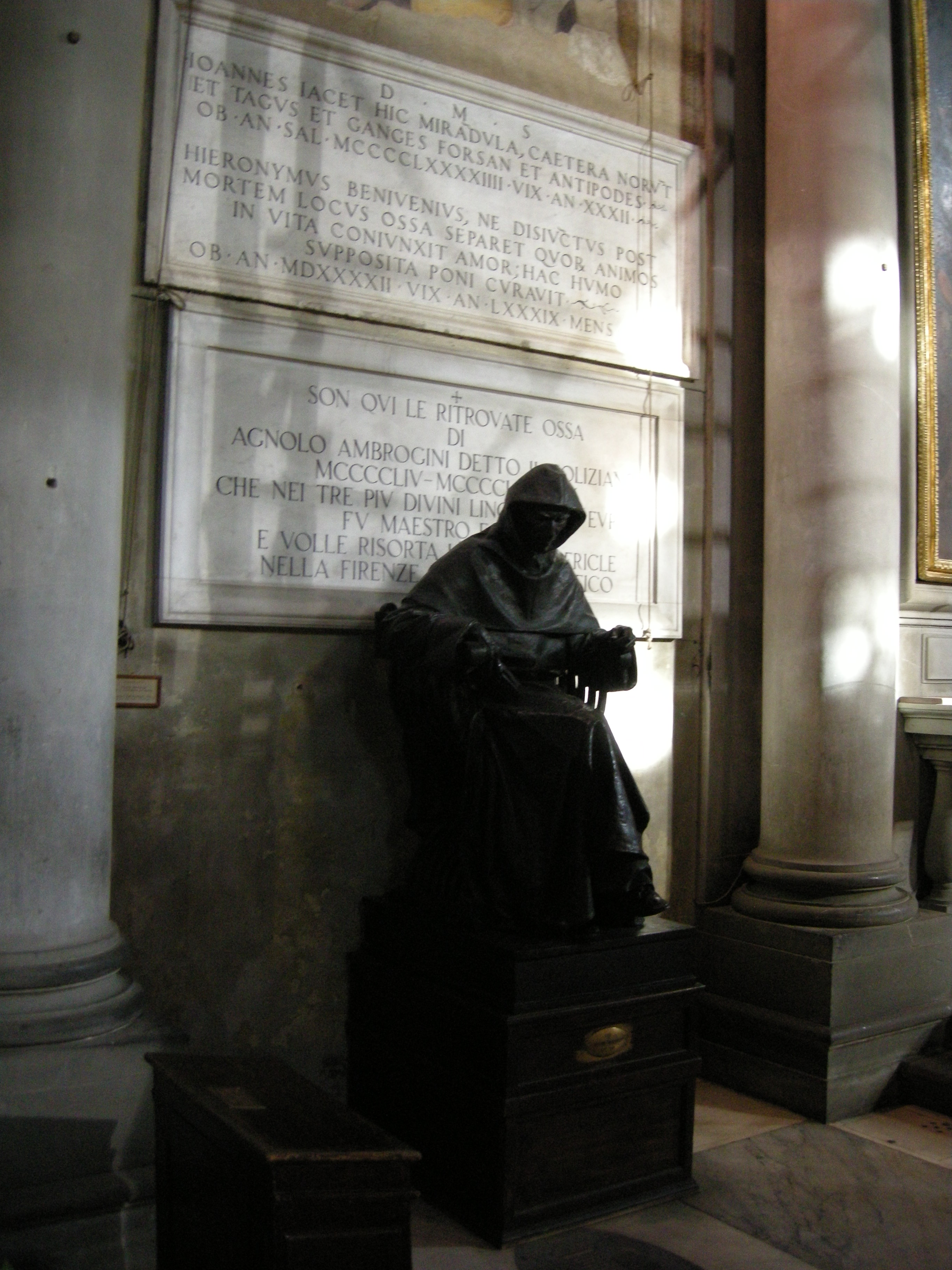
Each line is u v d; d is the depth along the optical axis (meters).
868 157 4.76
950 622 5.47
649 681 4.84
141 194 3.74
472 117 4.46
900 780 5.19
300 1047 3.95
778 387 4.81
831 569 4.62
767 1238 3.24
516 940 3.32
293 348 3.97
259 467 3.89
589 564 4.64
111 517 3.09
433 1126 3.46
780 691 4.70
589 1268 3.04
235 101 3.92
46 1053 2.77
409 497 4.20
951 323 5.40
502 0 4.62
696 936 4.82
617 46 4.93
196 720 3.79
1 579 2.89
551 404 4.57
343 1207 2.13
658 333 4.91
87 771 3.01
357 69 4.19
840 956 4.27
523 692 3.64
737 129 5.13
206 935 3.79
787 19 4.90
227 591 3.80
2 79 2.97
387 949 3.79
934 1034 4.55
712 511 4.97
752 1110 4.31
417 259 4.28
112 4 3.11
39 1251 2.67
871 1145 3.96
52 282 2.96
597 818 3.41
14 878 2.88
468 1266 3.04
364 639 4.11
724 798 4.96
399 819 4.17
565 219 4.68
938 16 5.45
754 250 5.14
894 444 4.75
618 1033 3.39
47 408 2.94
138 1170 2.83
